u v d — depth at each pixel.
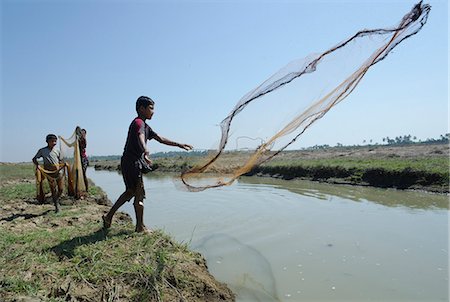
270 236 6.96
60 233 5.46
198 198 11.92
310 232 7.21
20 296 3.45
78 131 9.90
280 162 20.34
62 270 4.02
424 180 12.88
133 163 5.36
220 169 4.89
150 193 13.91
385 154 22.55
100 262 4.24
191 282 4.15
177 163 26.34
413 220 8.19
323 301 4.30
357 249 6.13
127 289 3.80
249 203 10.70
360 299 4.34
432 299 4.31
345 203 10.59
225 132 4.52
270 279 4.93
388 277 4.96
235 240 6.71
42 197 8.91
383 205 10.17
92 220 6.68
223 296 4.20
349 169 15.99
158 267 4.21
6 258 4.37
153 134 5.57
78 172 9.70
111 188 17.97
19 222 6.58
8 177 20.56
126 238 5.15
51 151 7.83
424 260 5.58
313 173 17.33
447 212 9.00
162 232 5.52
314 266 5.39
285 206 10.13
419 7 3.83
